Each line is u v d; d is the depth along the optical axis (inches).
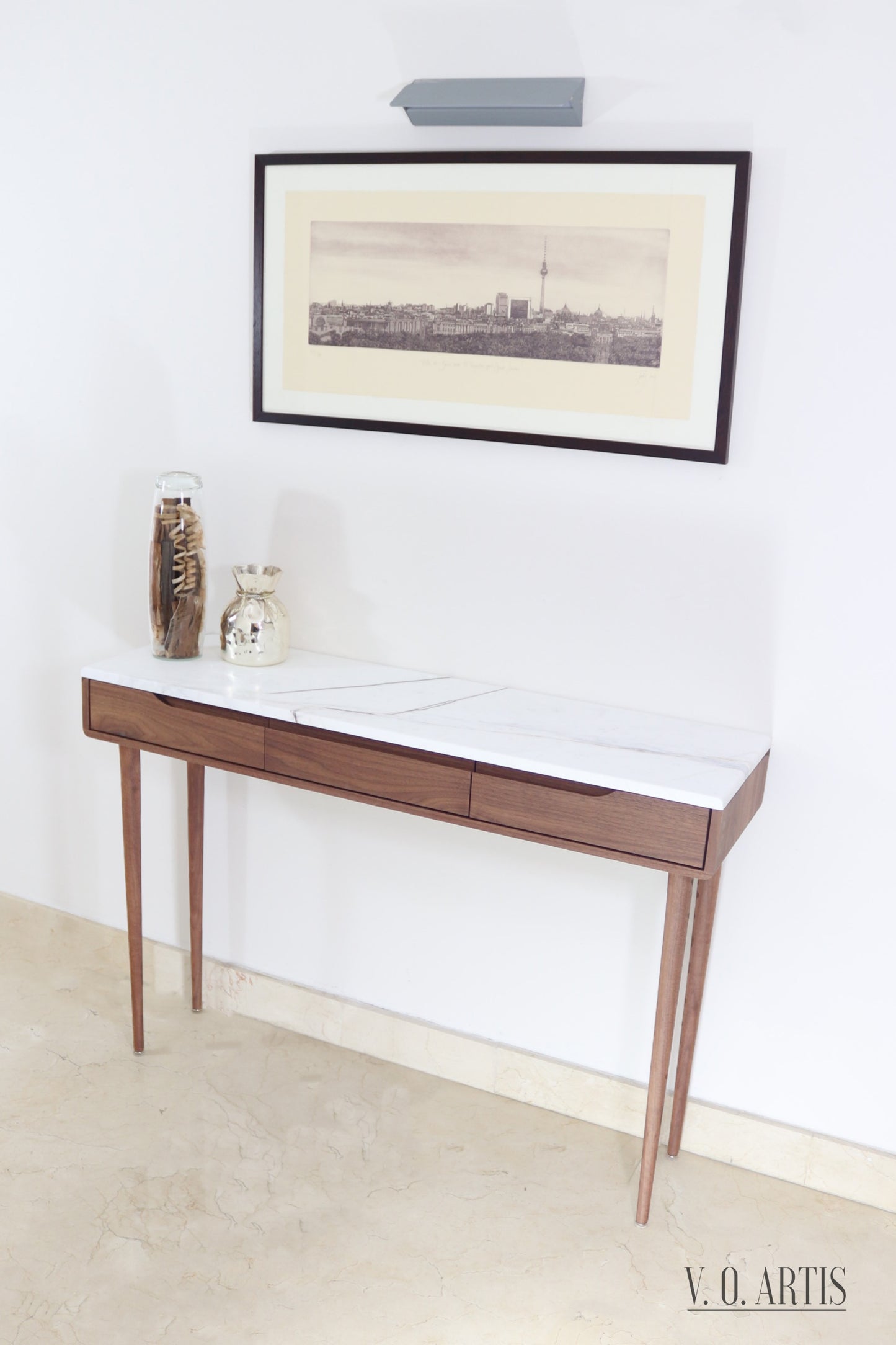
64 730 106.1
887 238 71.1
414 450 86.8
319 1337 69.3
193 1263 74.4
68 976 107.0
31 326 98.5
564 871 88.0
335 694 82.8
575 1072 90.7
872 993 80.9
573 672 85.4
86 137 92.6
